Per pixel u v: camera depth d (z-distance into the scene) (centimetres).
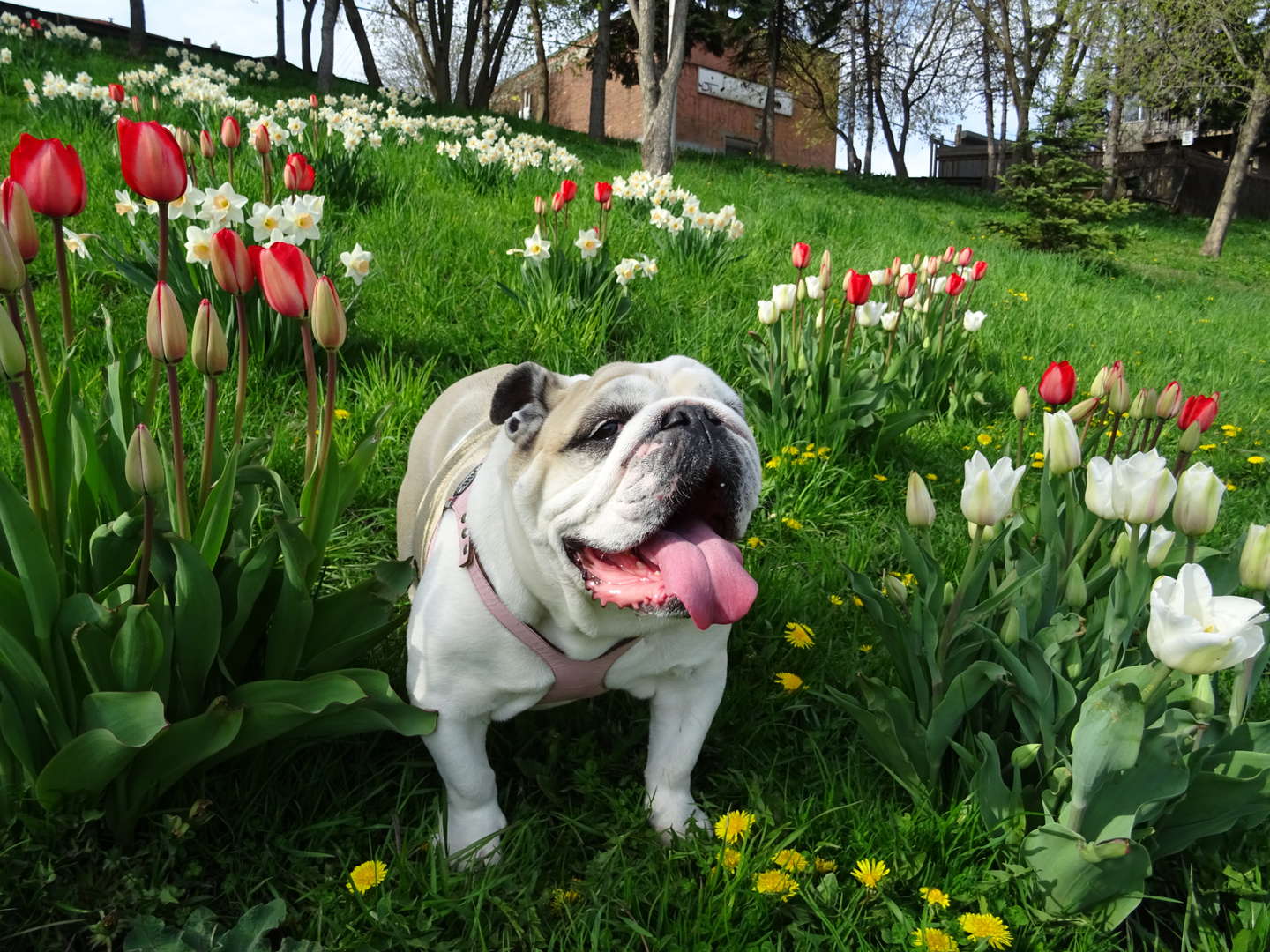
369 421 158
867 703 94
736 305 281
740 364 225
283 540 82
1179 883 88
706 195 500
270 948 76
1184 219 1136
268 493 138
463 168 361
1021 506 113
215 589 79
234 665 90
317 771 91
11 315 78
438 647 87
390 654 108
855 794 96
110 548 83
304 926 81
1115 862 79
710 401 84
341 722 84
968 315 230
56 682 76
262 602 90
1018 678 88
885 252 423
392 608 93
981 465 86
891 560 151
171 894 78
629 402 83
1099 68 875
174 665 81
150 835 83
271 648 86
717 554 81
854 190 879
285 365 174
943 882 85
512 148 384
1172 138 1458
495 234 289
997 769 88
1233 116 1319
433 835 89
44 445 76
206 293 165
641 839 92
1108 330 365
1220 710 97
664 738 96
